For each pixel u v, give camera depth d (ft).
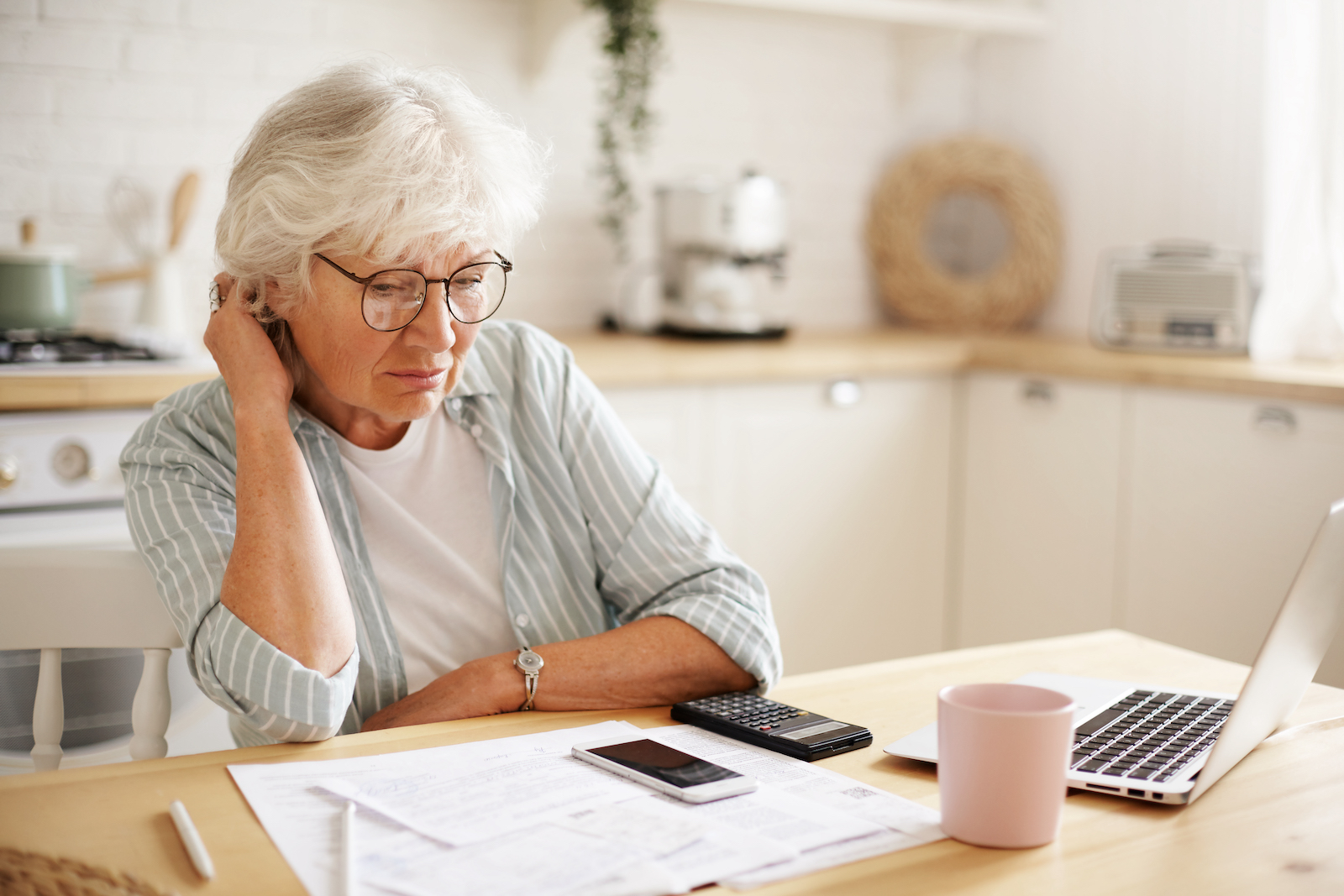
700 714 2.84
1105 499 7.66
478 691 3.03
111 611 3.08
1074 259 9.87
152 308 7.34
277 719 2.70
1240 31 8.52
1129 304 8.16
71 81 7.34
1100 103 9.57
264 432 3.10
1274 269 7.44
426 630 3.62
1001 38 10.41
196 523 3.09
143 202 7.61
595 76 8.96
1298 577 2.39
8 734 5.17
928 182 9.91
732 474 7.68
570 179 8.98
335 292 3.11
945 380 8.51
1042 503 8.08
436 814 2.21
